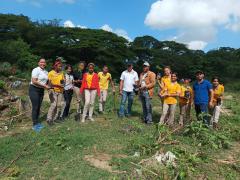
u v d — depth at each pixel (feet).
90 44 167.12
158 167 22.02
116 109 42.42
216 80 32.37
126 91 36.99
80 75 36.32
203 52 231.71
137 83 36.99
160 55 202.80
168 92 31.83
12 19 180.04
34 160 23.48
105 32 183.01
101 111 39.27
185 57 211.41
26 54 115.55
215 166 23.56
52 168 22.17
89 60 173.06
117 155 24.27
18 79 73.05
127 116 37.58
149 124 33.68
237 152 26.78
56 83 32.48
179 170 21.52
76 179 20.61
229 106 52.70
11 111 37.24
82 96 34.30
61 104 34.58
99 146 25.79
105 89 39.34
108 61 169.78
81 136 27.37
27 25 180.45
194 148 26.17
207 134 27.61
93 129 30.86
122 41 179.73
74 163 22.72
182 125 30.55
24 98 42.60
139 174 21.15
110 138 27.86
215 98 32.50
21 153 24.52
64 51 170.81
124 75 37.04
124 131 29.84
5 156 24.20
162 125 27.86
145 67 34.65
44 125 32.35
